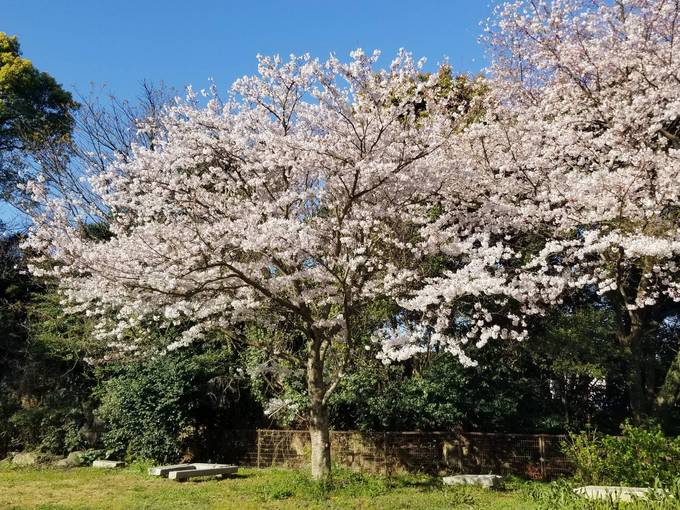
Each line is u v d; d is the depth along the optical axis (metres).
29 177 16.75
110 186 9.20
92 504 7.75
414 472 10.98
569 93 11.30
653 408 11.39
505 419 11.46
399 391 11.38
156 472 10.23
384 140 8.17
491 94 11.91
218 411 13.02
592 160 10.15
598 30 11.20
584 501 5.07
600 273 9.07
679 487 5.01
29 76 18.67
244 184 9.23
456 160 9.39
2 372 14.81
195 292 8.00
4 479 10.27
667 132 9.95
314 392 9.05
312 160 8.22
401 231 9.29
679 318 13.77
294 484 8.56
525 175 9.83
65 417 13.02
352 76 7.50
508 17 12.08
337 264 8.62
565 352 10.88
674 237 8.08
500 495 8.44
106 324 10.84
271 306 9.22
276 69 8.88
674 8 10.03
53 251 9.04
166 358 12.23
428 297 7.68
